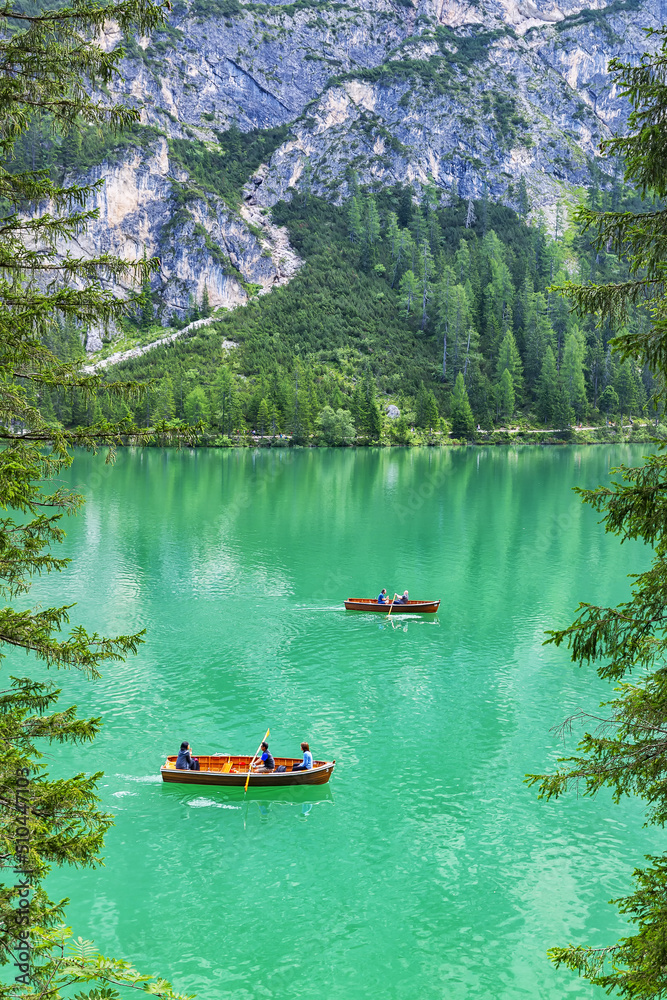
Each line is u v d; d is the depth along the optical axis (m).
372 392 165.62
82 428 10.83
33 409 10.46
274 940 16.86
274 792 23.12
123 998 15.06
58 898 18.30
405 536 64.06
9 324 9.98
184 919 17.58
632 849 20.52
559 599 44.75
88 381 10.78
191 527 67.50
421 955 16.41
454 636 38.12
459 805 22.59
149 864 19.69
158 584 47.78
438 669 33.53
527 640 37.59
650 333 9.45
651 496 9.37
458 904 18.14
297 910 17.91
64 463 10.87
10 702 10.69
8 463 9.72
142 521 70.44
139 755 25.42
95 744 26.12
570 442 169.75
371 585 48.00
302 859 19.94
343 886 18.86
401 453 149.12
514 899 18.36
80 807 9.91
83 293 10.45
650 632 9.82
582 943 16.80
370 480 104.25
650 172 9.45
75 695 30.38
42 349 10.50
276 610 42.47
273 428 164.00
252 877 19.17
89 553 56.53
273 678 32.44
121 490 92.94
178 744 26.23
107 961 8.75
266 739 25.94
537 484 99.44
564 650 36.12
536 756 25.53
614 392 181.88
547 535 64.75
